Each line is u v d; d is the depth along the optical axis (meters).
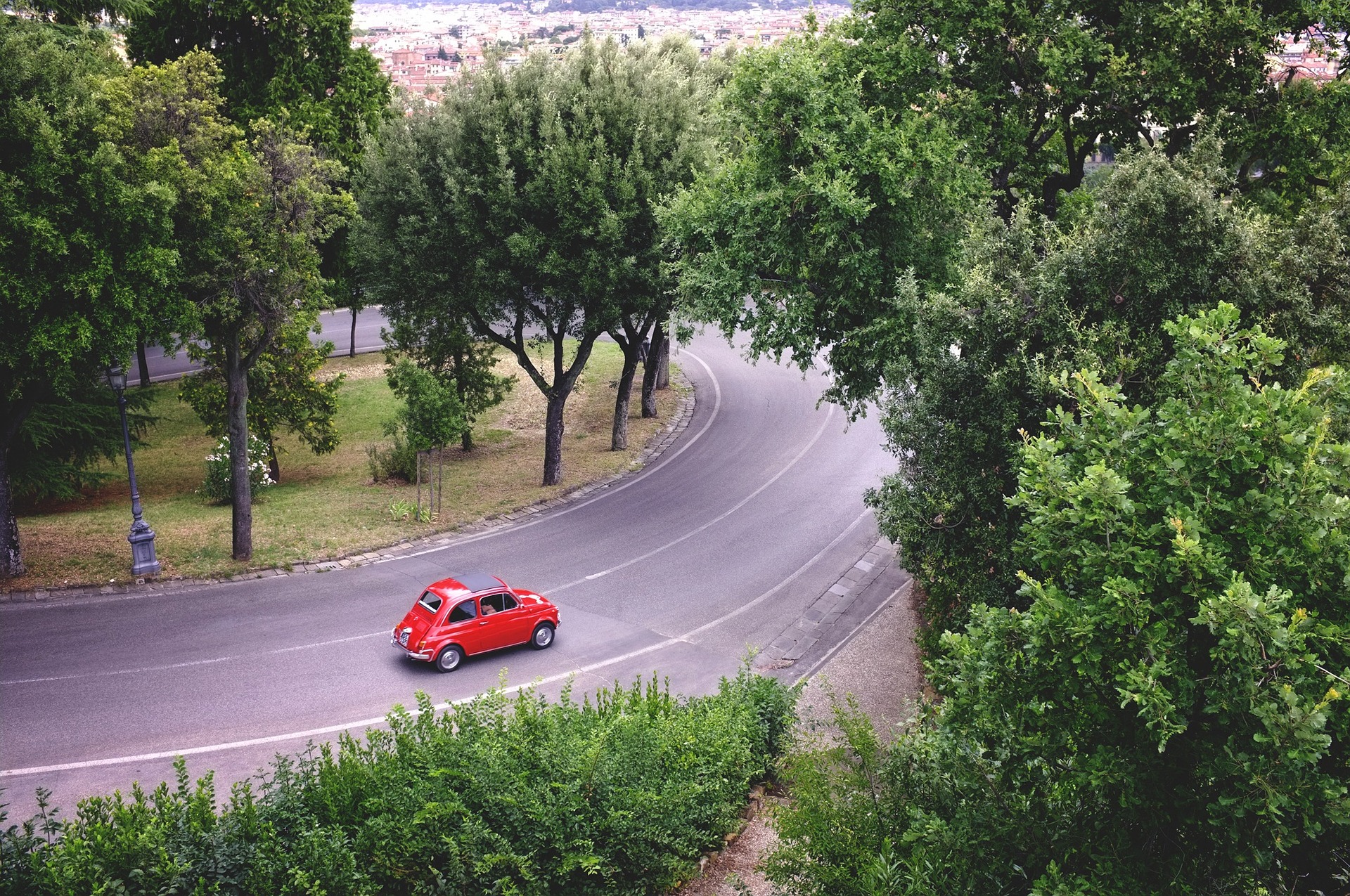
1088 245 13.80
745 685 15.48
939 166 20.77
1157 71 22.06
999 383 13.23
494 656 19.84
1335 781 6.30
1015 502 7.81
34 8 21.78
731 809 12.81
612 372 46.22
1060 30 22.72
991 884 8.41
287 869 9.86
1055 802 8.45
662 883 11.52
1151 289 13.02
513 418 39.56
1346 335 12.88
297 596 22.22
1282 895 7.34
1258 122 23.06
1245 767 6.41
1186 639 7.02
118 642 19.52
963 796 9.16
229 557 23.98
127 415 28.62
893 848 9.50
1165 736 6.36
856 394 21.97
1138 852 7.55
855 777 10.40
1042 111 24.41
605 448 34.94
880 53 23.48
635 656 20.02
